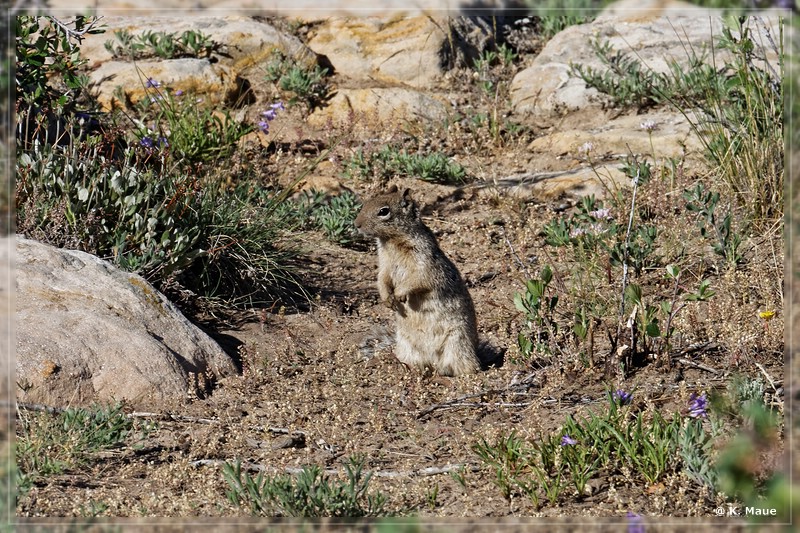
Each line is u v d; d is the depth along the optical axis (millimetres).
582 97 32312
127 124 29812
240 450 14477
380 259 18422
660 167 26531
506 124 31922
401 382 17469
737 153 24109
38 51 22953
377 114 32250
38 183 19875
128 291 17781
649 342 17312
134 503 12562
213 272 21688
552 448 13336
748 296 19047
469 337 18109
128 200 20406
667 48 32906
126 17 34656
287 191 26125
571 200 26812
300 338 19875
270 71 33438
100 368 15859
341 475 13195
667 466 13039
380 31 35281
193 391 16312
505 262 23500
